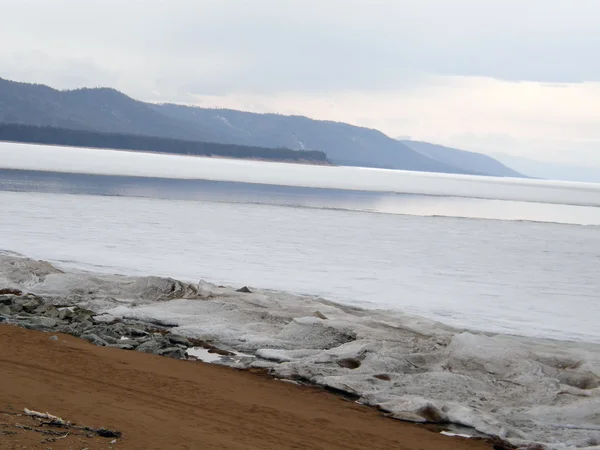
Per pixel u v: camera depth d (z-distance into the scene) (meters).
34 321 10.93
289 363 9.71
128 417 6.11
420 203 62.78
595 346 12.66
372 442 6.86
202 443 5.61
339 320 12.10
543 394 8.86
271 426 6.85
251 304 12.99
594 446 7.39
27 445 4.70
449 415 8.05
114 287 13.84
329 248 24.97
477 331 13.52
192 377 8.60
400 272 20.72
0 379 6.92
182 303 12.84
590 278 21.50
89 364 8.32
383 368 9.55
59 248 20.80
